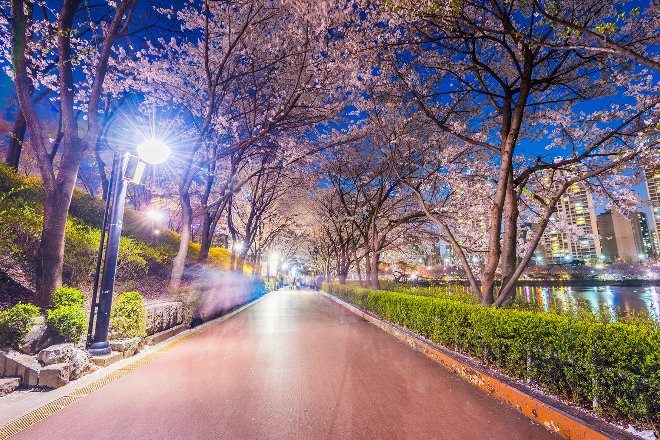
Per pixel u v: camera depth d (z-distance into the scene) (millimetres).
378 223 25359
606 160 10172
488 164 13570
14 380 4902
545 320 4852
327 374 6082
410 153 16828
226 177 19188
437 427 3939
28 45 9406
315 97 14266
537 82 8164
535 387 4832
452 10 6395
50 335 5938
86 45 11422
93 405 4508
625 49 4215
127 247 12617
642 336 3689
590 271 71562
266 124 15195
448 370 6461
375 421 4086
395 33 9375
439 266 57812
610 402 3828
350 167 22172
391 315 11820
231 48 11586
